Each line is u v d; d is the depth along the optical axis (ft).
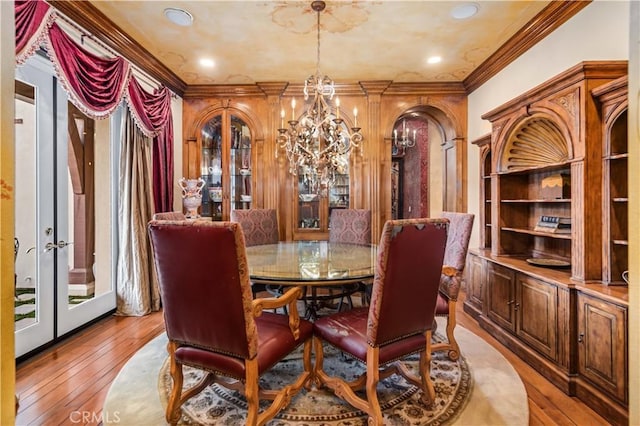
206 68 12.39
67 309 9.01
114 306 10.92
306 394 6.41
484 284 9.72
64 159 8.96
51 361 7.73
